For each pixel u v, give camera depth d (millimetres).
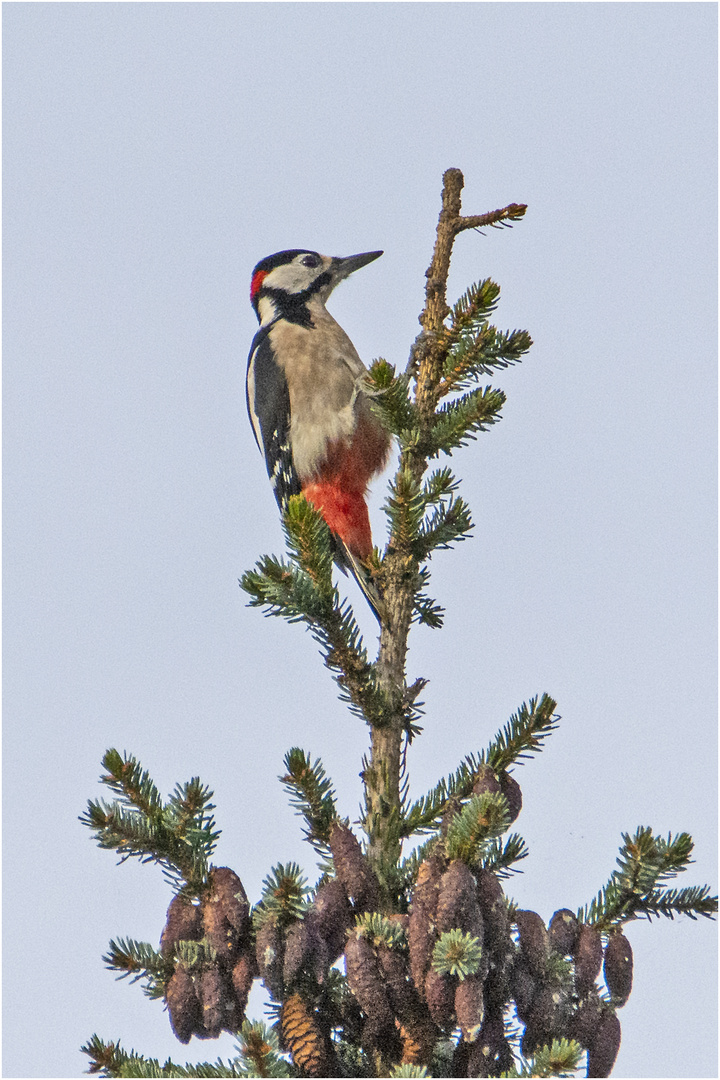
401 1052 5582
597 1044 5469
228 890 5672
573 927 5668
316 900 5648
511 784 6324
